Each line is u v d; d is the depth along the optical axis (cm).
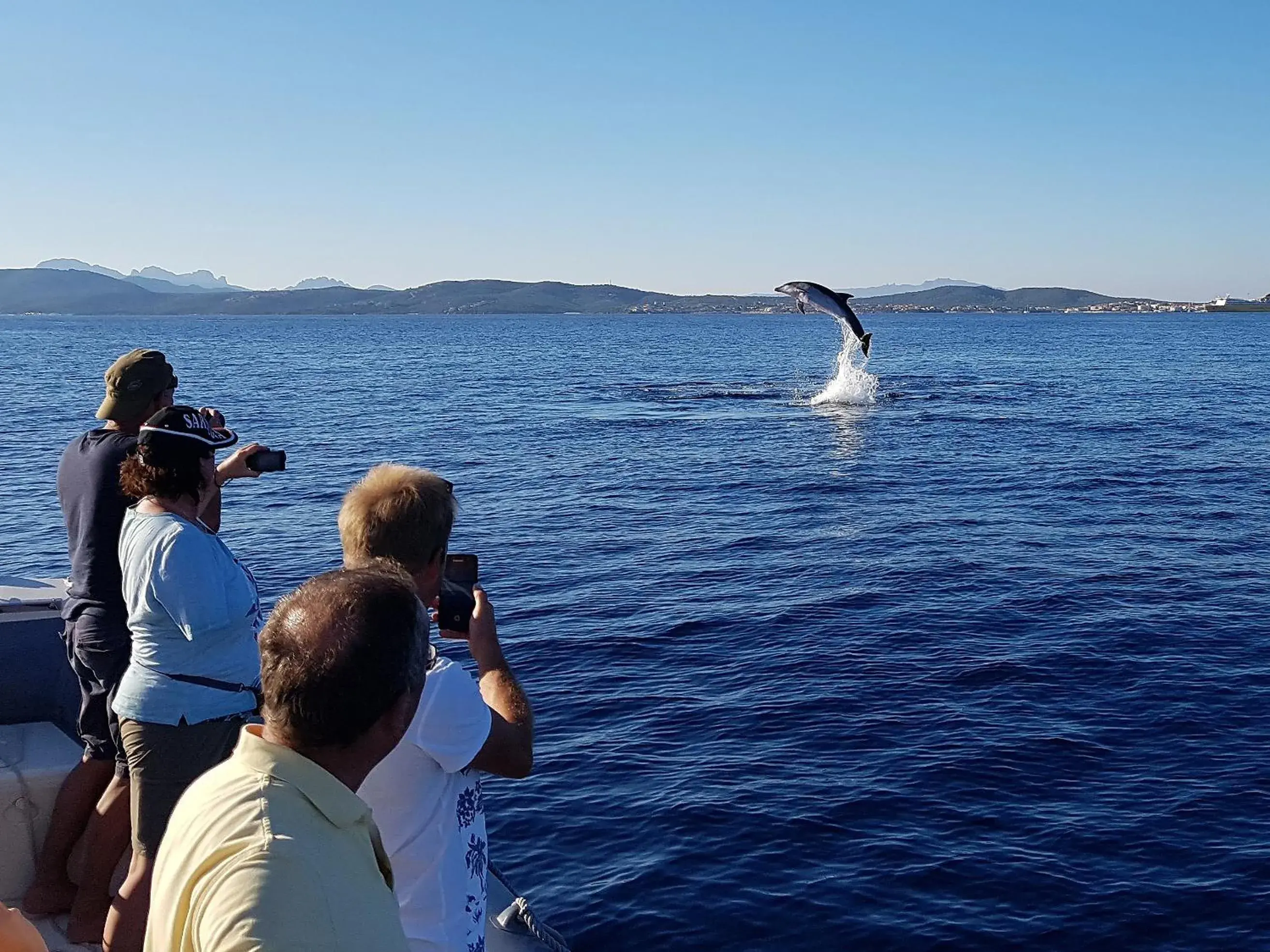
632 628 1324
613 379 6203
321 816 206
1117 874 759
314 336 16350
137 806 396
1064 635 1273
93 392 5153
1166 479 2466
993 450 3012
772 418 3925
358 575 232
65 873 463
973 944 684
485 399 4900
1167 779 898
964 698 1077
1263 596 1436
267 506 2172
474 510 2141
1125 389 5316
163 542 383
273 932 185
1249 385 5588
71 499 445
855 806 859
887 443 3191
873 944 688
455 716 289
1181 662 1176
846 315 3056
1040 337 14400
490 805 873
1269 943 684
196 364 8106
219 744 395
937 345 11581
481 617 326
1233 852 785
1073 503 2178
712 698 1089
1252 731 992
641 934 701
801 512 2100
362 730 217
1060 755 944
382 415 4169
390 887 222
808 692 1097
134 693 392
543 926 454
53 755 494
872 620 1343
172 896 198
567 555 1734
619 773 926
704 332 18875
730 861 784
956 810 850
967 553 1706
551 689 1125
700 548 1775
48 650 539
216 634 393
